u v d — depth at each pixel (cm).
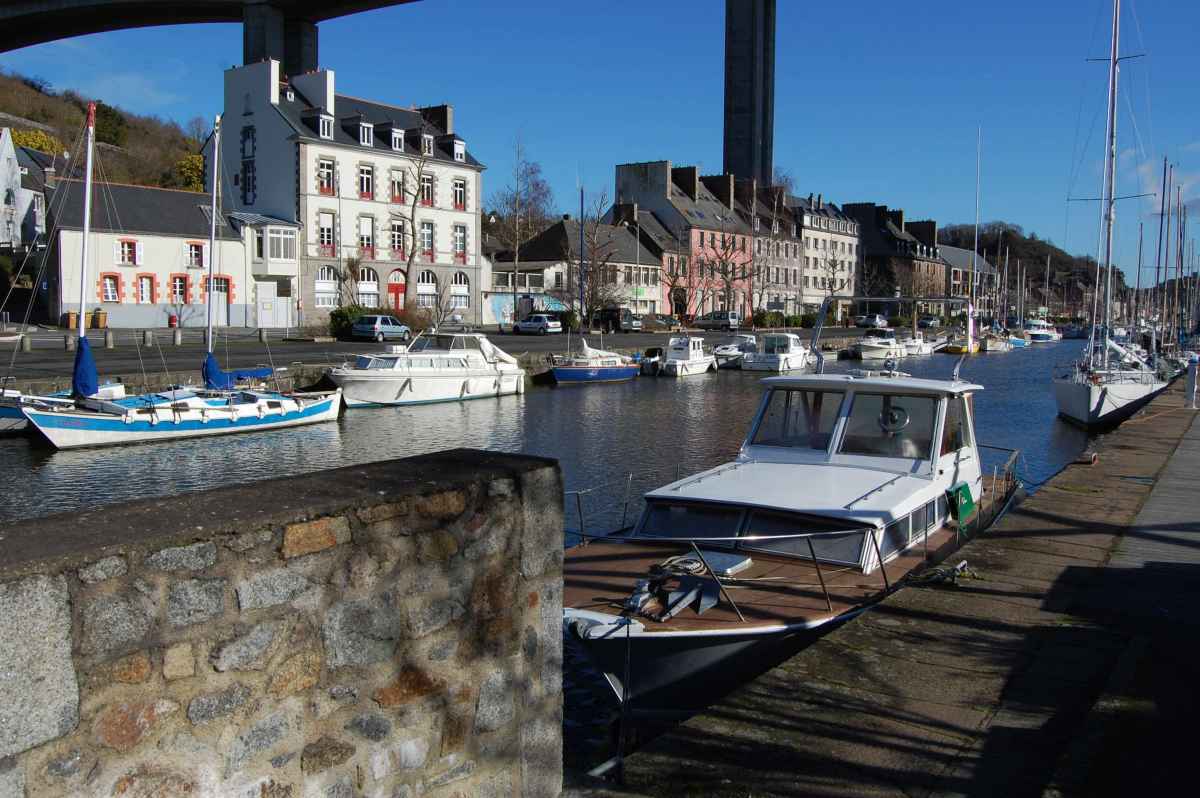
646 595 677
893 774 443
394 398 3291
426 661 362
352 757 338
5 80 10206
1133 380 3083
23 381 2561
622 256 7888
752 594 718
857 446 930
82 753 268
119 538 276
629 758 462
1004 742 478
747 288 9444
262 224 5384
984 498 1151
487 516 384
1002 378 4938
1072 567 829
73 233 4684
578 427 2895
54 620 259
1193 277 8288
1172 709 514
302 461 2283
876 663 584
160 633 283
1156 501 1153
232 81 5894
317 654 325
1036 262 18250
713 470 923
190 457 2291
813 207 11131
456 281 6550
